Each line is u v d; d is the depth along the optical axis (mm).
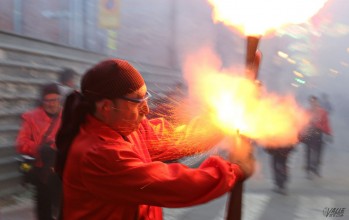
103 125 1261
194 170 1210
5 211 4277
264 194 5406
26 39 6652
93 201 1248
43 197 3246
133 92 1247
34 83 6086
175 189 1166
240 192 1308
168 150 1500
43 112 3252
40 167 3170
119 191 1189
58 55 7285
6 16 8945
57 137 1336
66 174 1275
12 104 5547
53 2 10125
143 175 1173
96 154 1192
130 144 1278
